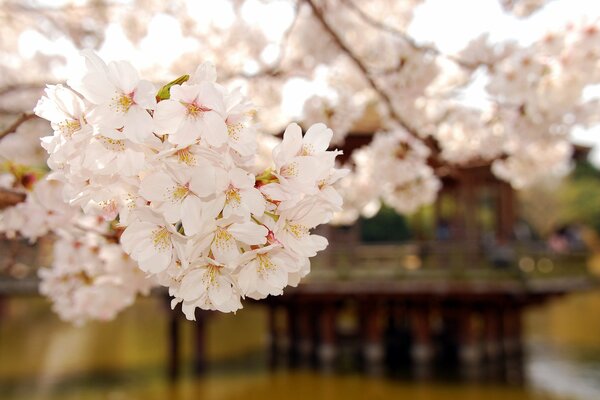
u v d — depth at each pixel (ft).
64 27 19.06
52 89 3.99
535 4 13.35
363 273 46.50
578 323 72.38
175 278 4.26
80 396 39.63
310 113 13.17
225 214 3.93
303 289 46.24
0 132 5.97
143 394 40.78
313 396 41.09
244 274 4.28
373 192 16.26
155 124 3.79
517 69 10.59
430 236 83.51
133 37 20.29
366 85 15.64
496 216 52.60
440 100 15.12
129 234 4.09
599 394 40.55
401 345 56.39
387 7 18.56
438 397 40.47
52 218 7.80
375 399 40.22
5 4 17.17
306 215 4.25
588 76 10.44
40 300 88.07
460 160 16.03
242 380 45.27
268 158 11.87
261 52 18.60
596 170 136.26
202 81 4.00
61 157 4.02
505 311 52.06
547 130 12.01
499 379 45.01
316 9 9.95
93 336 63.31
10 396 39.11
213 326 73.15
